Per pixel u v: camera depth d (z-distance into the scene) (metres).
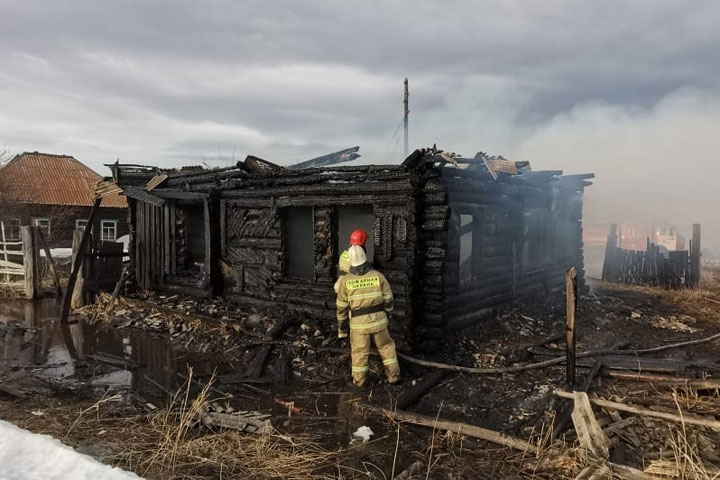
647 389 5.78
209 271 10.03
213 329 8.36
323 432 4.84
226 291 10.10
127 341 8.29
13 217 25.17
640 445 4.36
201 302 9.86
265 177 9.38
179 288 10.70
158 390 6.02
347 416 5.23
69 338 8.52
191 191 10.66
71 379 6.41
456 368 6.51
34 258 12.26
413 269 7.20
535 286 10.91
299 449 4.40
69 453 3.57
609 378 6.32
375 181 7.76
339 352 7.03
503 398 5.76
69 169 30.19
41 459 3.50
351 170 7.87
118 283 10.86
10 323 9.40
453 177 8.07
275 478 3.82
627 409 4.79
